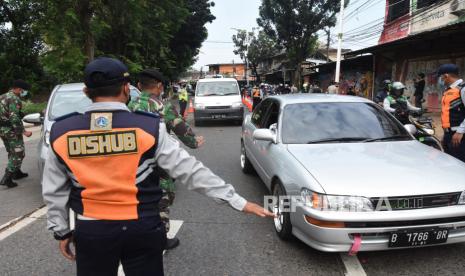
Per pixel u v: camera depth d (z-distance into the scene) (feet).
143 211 6.17
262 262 11.96
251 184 20.81
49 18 60.59
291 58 117.50
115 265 6.28
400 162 12.59
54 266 11.98
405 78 57.57
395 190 10.78
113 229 6.01
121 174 6.02
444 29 35.04
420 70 53.11
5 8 74.23
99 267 6.21
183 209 17.07
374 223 10.64
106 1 64.69
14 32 76.33
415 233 10.61
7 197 19.35
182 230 14.61
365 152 13.60
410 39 43.42
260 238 13.76
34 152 32.04
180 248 13.04
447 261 11.82
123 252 6.24
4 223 15.70
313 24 111.04
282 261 12.01
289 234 12.98
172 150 6.28
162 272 6.64
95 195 6.01
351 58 75.00
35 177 23.36
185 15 89.92
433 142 20.89
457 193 10.91
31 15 74.84
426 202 10.78
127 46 79.77
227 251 12.77
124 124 6.08
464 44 42.68
